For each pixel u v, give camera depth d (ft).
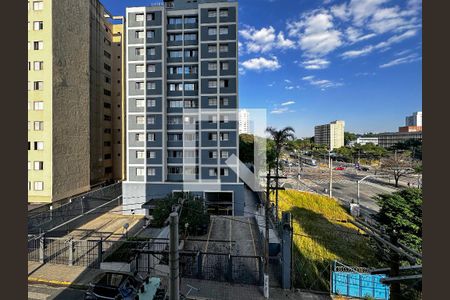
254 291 41.68
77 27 103.35
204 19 96.48
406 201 66.23
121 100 147.54
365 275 41.93
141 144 97.30
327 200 108.17
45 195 87.92
